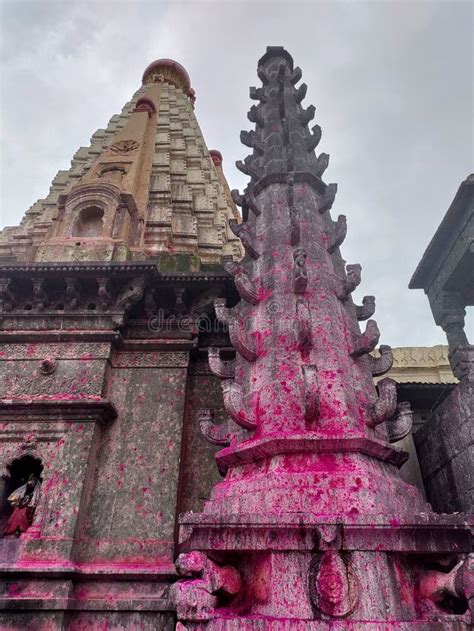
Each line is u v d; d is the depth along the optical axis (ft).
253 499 15.78
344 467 15.97
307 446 16.53
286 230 25.23
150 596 21.99
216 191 59.77
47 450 25.41
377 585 13.14
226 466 19.45
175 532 23.85
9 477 25.07
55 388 27.50
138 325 31.09
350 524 13.67
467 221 24.72
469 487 21.34
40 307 29.96
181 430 27.02
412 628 12.46
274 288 22.38
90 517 24.23
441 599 14.08
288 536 14.16
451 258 26.73
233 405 18.52
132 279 29.96
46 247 35.81
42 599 20.93
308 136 34.30
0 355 28.94
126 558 22.98
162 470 25.58
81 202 40.27
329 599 13.05
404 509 15.98
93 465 25.55
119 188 41.16
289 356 19.56
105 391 27.96
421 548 13.60
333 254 26.43
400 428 19.54
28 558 22.06
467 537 13.70
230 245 48.32
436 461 25.62
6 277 29.68
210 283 30.30
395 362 43.47
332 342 20.04
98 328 29.71
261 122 36.29
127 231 39.50
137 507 24.47
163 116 69.36
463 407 22.45
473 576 12.52
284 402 18.19
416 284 31.35
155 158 55.57
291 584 13.67
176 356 30.01
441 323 28.17
